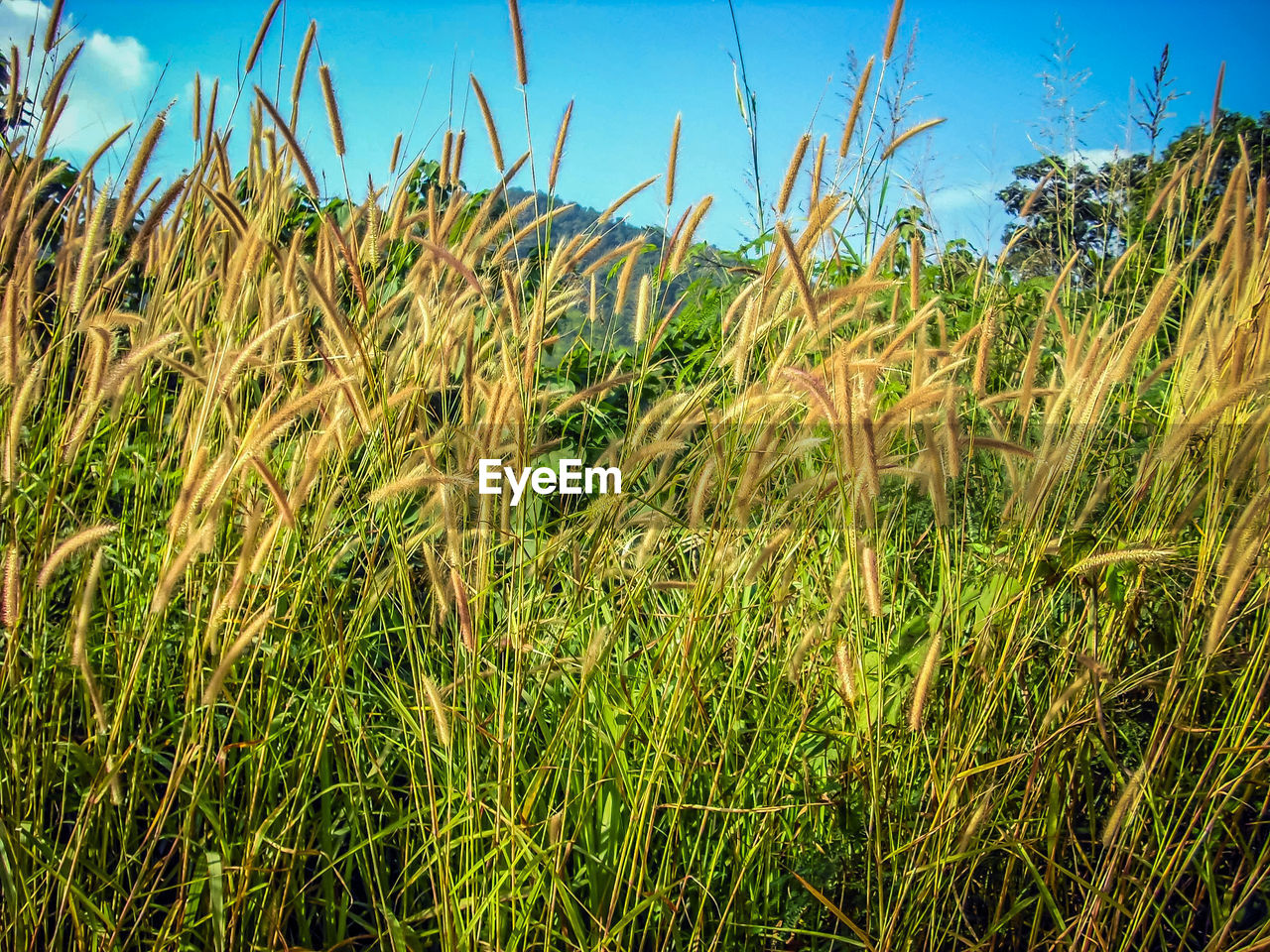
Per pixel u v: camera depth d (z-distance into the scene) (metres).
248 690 2.19
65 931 1.96
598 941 1.86
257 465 1.71
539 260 2.89
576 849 2.04
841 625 2.26
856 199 2.66
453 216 2.53
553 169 2.77
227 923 1.96
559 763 2.16
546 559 2.24
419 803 2.01
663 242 2.70
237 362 1.84
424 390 2.25
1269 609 2.19
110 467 2.24
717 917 2.11
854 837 2.10
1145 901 2.00
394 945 1.87
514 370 2.16
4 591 1.74
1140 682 2.12
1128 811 2.04
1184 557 2.35
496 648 2.13
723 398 2.61
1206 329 2.46
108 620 2.10
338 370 1.98
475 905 1.85
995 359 3.60
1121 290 4.09
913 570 2.82
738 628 2.34
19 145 2.52
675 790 2.12
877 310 3.00
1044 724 2.03
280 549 2.08
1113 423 2.96
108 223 2.40
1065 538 2.24
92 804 1.76
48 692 2.07
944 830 1.99
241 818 2.02
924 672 1.91
